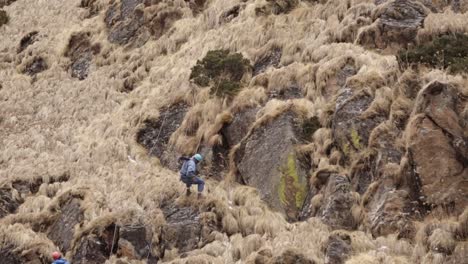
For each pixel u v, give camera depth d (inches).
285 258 660.1
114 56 1261.1
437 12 994.7
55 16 1496.1
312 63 960.3
